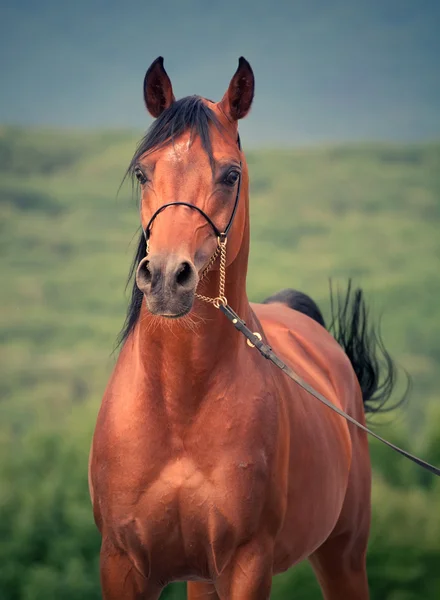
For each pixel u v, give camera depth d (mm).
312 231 96375
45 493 20281
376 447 19891
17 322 77812
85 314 80688
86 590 18781
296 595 14195
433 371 61531
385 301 75875
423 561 16031
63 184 109250
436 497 18250
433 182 109188
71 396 62094
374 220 99250
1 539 20062
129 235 98312
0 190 105125
